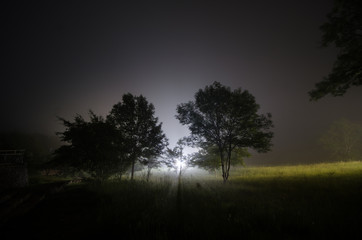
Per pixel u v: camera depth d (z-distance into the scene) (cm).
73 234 487
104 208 682
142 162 1529
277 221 517
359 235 416
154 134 1503
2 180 1359
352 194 784
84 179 1365
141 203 745
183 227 498
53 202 812
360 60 1094
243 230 465
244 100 1469
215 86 1559
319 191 893
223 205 704
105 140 1327
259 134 1412
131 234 461
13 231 518
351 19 1122
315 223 487
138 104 1521
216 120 1553
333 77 1226
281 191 966
